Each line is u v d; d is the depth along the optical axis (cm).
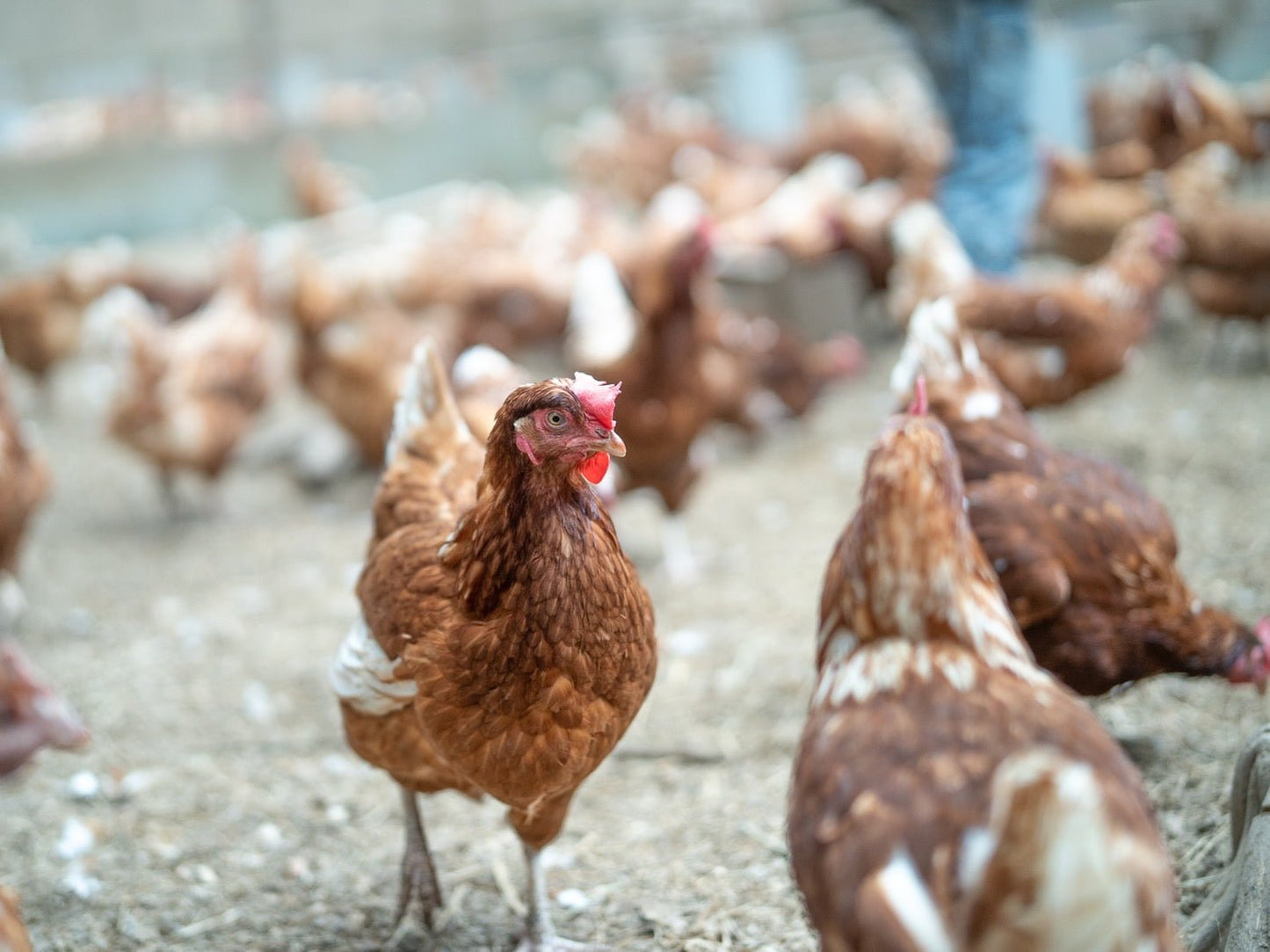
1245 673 133
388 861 143
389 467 132
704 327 199
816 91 548
